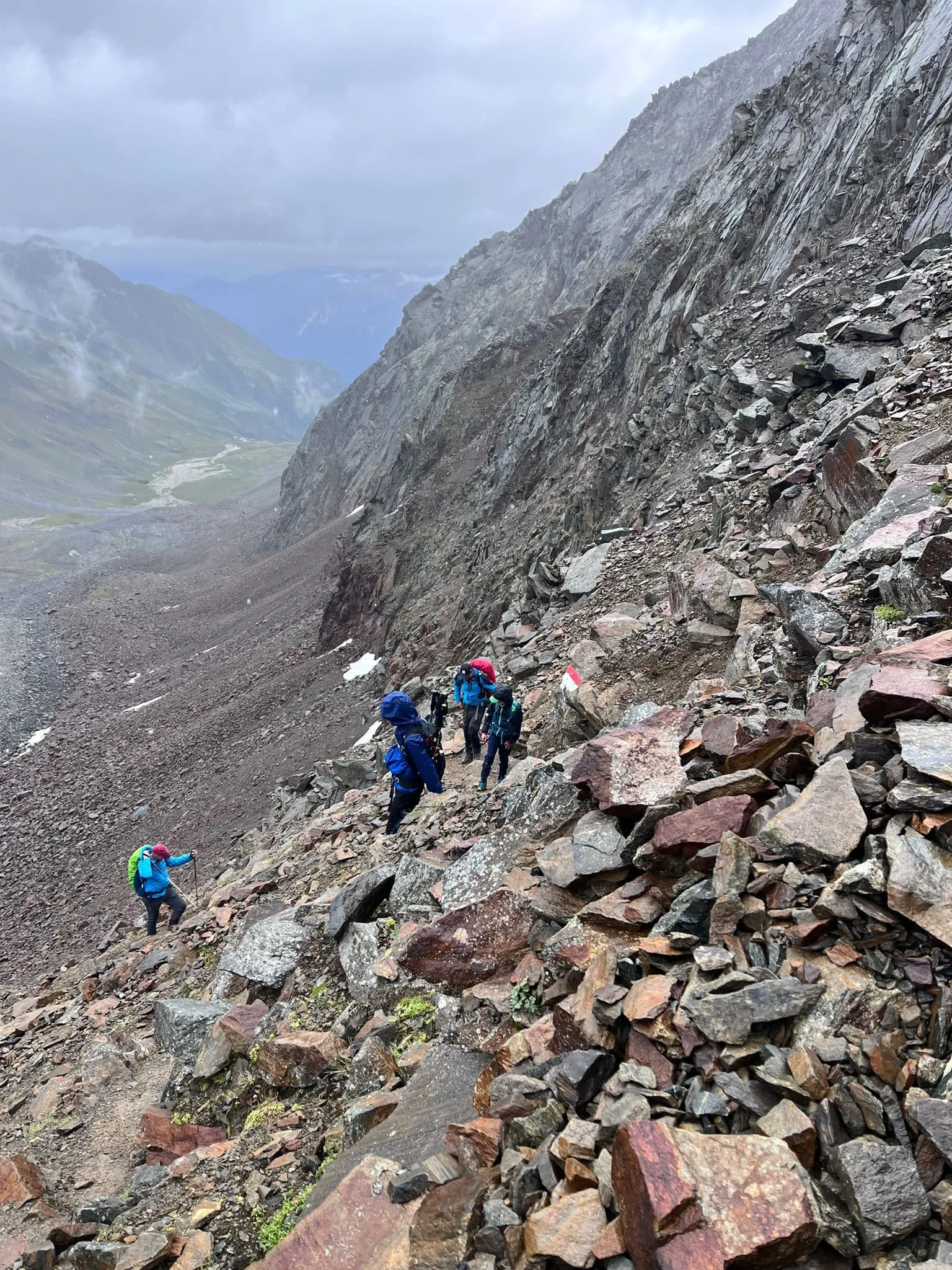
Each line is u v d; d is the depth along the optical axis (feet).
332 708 158.71
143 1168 22.86
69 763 230.89
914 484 37.32
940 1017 11.85
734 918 15.02
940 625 24.77
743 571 47.14
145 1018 35.68
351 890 30.19
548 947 18.79
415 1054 20.31
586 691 41.19
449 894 25.57
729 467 68.23
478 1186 13.74
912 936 13.12
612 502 102.37
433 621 143.64
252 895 44.27
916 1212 9.96
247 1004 29.43
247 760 156.35
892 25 116.26
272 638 301.63
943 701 16.72
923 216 82.79
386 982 24.35
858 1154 10.53
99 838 157.48
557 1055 15.33
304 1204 17.52
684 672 42.32
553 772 26.76
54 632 442.91
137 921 61.87
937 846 13.94
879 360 61.67
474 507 194.49
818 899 14.42
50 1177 24.97
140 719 256.32
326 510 513.86
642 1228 10.38
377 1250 14.06
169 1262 18.49
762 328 92.12
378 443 496.23
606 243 405.80
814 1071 11.70
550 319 287.07
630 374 140.15
